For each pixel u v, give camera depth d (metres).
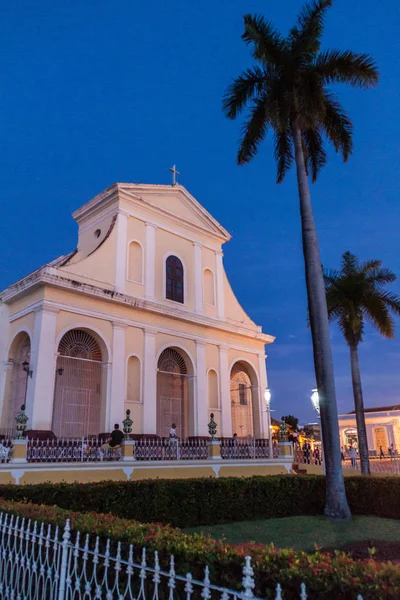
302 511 12.80
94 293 18.67
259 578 3.21
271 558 3.38
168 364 22.41
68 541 4.15
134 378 19.92
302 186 14.90
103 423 18.12
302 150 15.61
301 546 9.38
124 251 21.02
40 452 12.52
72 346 18.62
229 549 3.56
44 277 17.20
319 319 13.49
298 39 15.47
